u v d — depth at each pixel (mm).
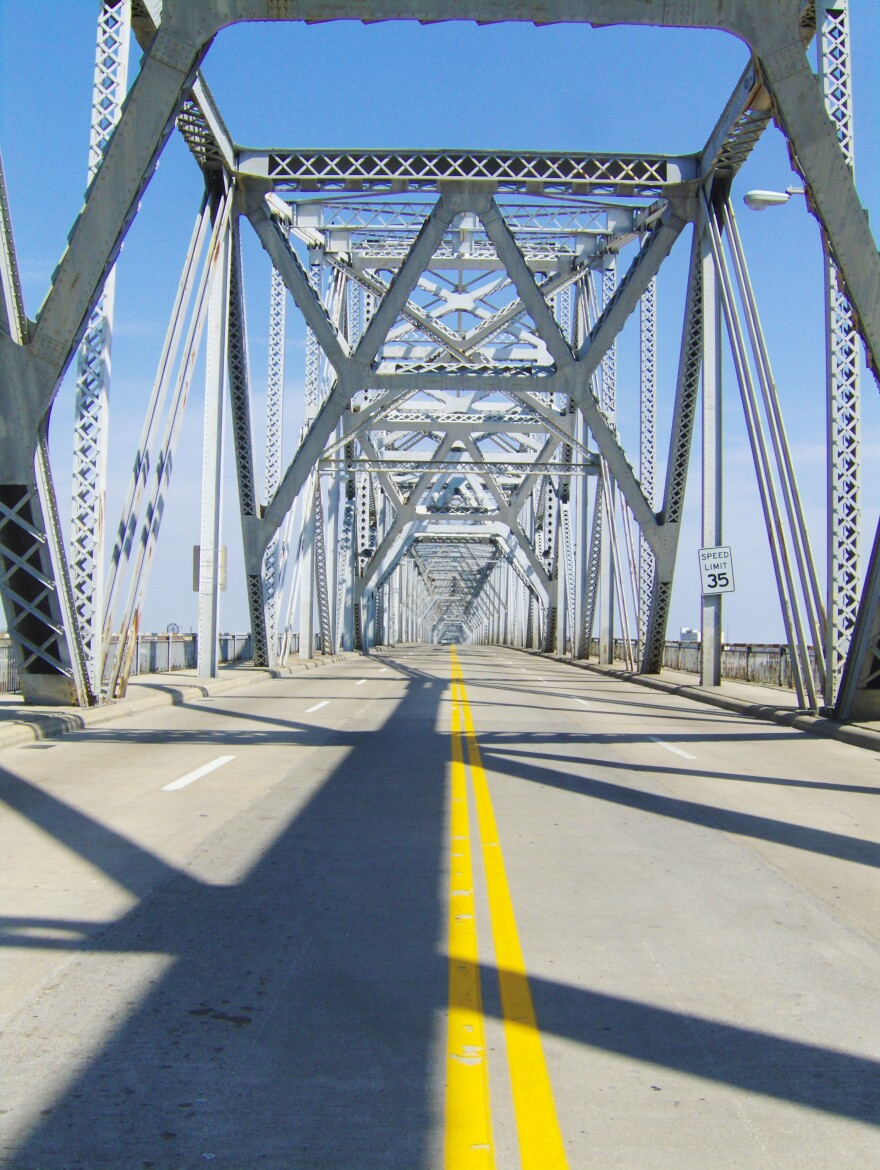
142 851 7758
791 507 17594
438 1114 3809
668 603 28062
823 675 16750
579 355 25438
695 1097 3977
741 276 20312
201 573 24688
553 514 56156
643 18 14102
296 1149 3559
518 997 4957
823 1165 3514
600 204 29078
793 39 13992
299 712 18828
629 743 14859
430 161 22844
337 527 44094
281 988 5023
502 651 70188
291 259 24406
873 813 9680
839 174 14320
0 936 5746
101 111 15547
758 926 6125
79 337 14273
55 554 15086
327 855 7727
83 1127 3682
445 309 42844
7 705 16641
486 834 8523
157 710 18578
